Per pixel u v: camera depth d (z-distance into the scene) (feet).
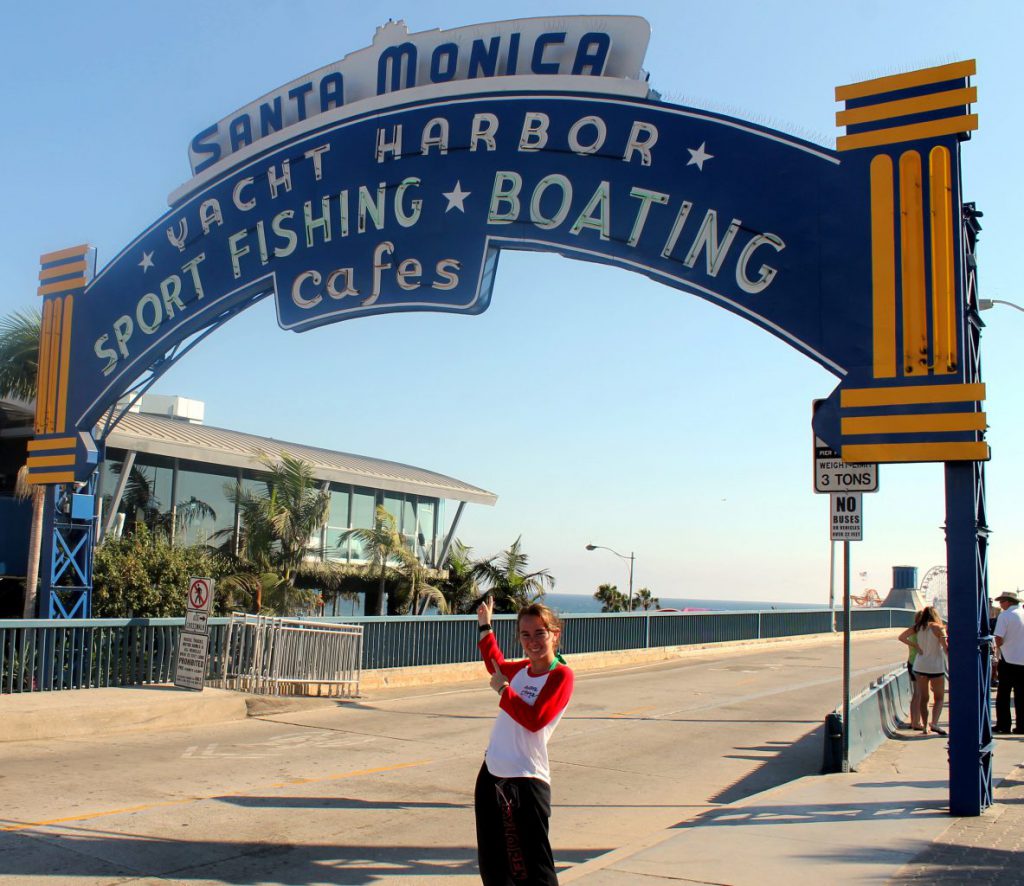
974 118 29.48
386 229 42.63
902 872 20.72
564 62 39.70
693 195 35.19
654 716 51.62
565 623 77.10
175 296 49.70
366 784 31.73
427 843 24.85
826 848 22.82
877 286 30.19
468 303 40.40
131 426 82.99
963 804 26.66
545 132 39.01
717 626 101.24
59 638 44.16
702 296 34.53
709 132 35.37
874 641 127.75
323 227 44.52
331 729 43.06
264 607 77.56
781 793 29.68
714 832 24.50
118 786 29.71
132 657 47.11
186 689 46.29
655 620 90.22
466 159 40.81
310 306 44.39
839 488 32.65
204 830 25.13
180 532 89.45
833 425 30.30
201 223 48.96
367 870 22.34
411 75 43.42
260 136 48.11
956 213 29.43
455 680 63.36
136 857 22.44
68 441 52.80
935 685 44.39
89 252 53.93
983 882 19.97
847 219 31.40
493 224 39.78
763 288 33.06
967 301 30.17
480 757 37.17
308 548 91.56
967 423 28.22
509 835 15.75
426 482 114.21
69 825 24.80
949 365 28.84
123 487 80.28
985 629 29.01
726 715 52.80
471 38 41.88
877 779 32.12
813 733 47.01
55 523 52.80
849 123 31.32
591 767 36.88
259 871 21.94
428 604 96.43
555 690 15.90
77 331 53.52
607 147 37.47
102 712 39.83
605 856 22.13
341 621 56.08
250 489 95.81
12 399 78.28
